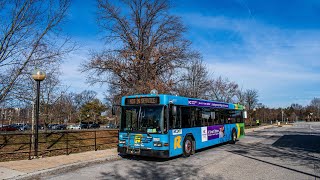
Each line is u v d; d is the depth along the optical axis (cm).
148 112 1263
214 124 1759
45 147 1744
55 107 2559
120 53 2259
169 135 1237
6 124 4081
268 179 888
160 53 2275
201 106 1599
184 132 1380
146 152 1226
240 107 2328
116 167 1129
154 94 1301
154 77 2211
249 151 1641
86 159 1241
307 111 13350
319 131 4119
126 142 1288
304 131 4134
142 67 2214
